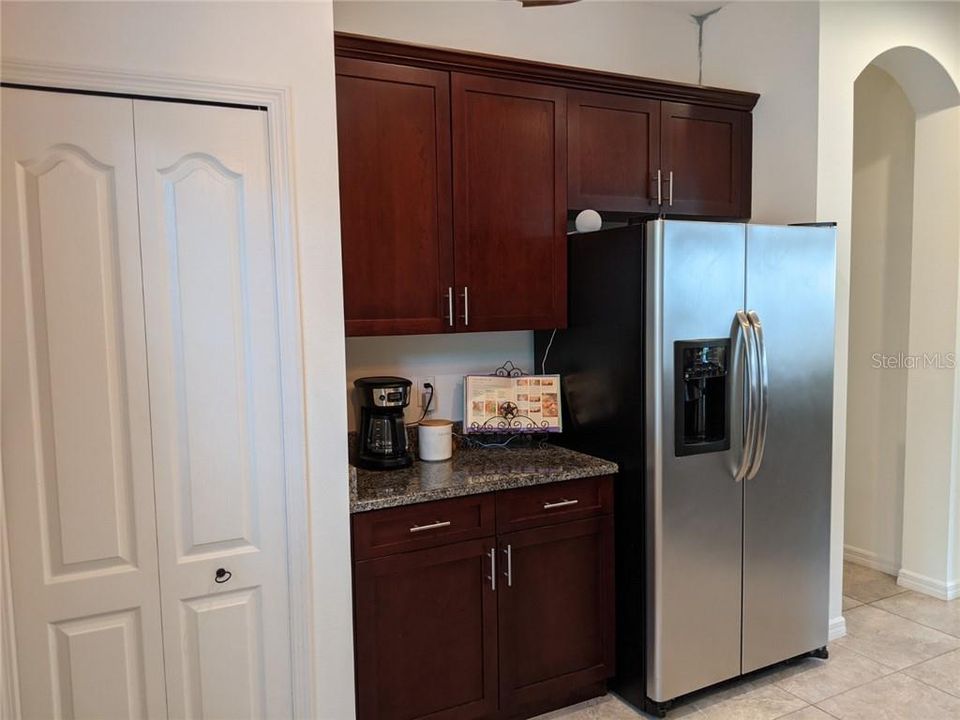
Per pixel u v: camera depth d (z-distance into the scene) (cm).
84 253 164
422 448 257
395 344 275
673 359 235
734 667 257
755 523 257
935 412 331
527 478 234
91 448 168
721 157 302
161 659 177
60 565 166
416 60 234
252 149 178
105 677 172
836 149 288
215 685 183
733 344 246
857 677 268
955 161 316
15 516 161
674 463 238
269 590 187
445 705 227
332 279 188
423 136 238
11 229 158
